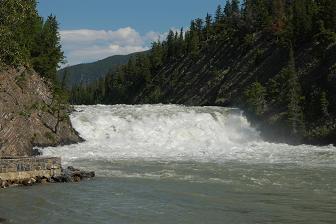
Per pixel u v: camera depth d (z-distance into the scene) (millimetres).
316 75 69875
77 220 20000
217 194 25406
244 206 22547
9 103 46500
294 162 39938
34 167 28844
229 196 24859
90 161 39625
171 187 27500
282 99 68375
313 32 80062
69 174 30109
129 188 27125
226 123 65438
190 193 25719
